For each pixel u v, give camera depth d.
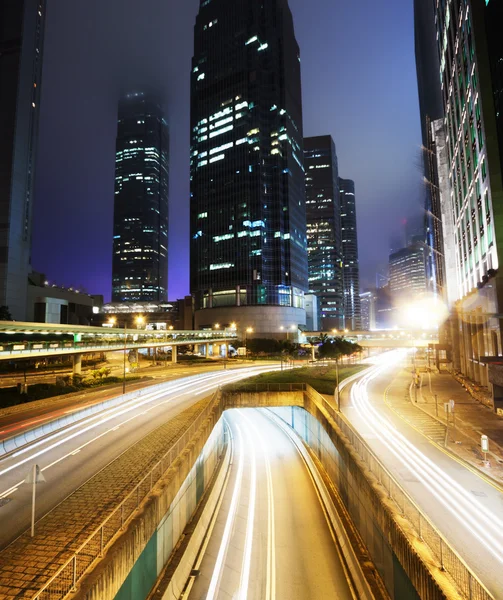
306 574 19.11
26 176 117.62
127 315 182.75
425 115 152.00
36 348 48.59
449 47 69.31
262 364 93.44
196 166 169.50
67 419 32.31
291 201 160.75
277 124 162.00
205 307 154.50
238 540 22.27
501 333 42.41
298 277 160.12
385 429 34.47
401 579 14.09
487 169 45.97
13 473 20.77
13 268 110.19
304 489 29.50
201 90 173.12
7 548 12.94
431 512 18.47
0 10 120.19
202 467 26.45
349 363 101.81
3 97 115.38
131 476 19.80
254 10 168.50
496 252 44.16
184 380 61.88
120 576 12.05
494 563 14.41
